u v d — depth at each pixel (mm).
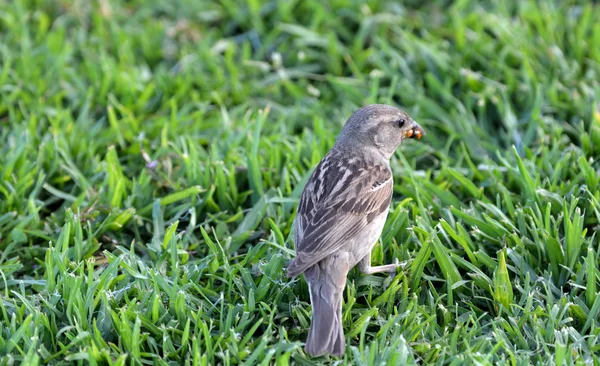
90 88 13906
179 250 10461
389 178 10453
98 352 8797
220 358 9008
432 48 14680
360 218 9844
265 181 12148
